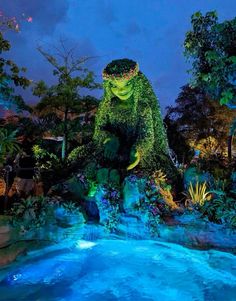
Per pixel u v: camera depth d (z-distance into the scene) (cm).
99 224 655
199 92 1664
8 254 529
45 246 588
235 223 585
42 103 1141
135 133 809
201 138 1667
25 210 597
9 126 1162
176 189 797
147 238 625
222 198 630
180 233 612
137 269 534
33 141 1188
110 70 731
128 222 639
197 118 1656
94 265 551
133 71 725
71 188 738
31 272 526
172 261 555
